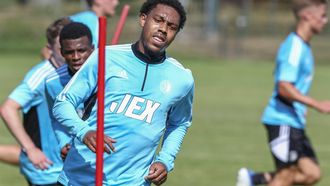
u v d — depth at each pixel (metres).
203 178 21.73
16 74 49.09
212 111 36.09
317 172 18.28
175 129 11.66
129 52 10.95
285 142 18.16
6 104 14.41
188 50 64.81
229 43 66.25
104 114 10.82
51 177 14.75
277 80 18.27
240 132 30.42
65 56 12.90
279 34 69.75
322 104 17.59
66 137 12.98
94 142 10.41
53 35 14.48
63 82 13.14
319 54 63.84
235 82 48.47
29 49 65.38
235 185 20.86
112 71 10.85
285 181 18.41
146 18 10.90
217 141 28.20
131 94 10.89
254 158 25.11
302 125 18.25
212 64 59.12
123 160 10.98
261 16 77.88
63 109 10.77
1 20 72.81
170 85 11.02
